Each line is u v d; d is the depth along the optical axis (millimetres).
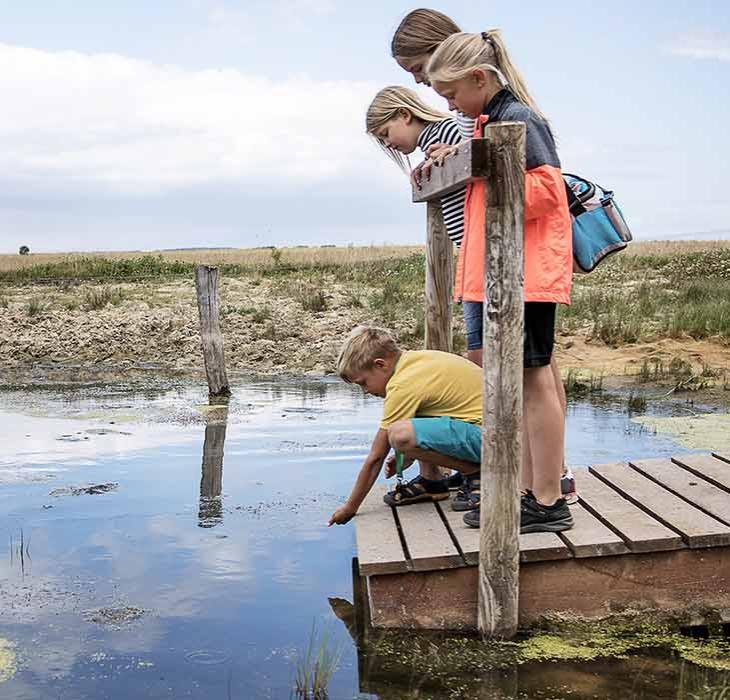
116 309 16453
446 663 3346
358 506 4375
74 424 8164
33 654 3428
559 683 3186
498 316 3311
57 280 22484
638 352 11648
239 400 9570
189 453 6871
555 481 3803
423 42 4223
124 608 3863
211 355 9953
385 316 14586
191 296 18078
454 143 4156
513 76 3697
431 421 4238
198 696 3090
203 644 3510
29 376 11859
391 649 3467
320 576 4238
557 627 3639
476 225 3695
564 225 3557
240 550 4598
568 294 3564
